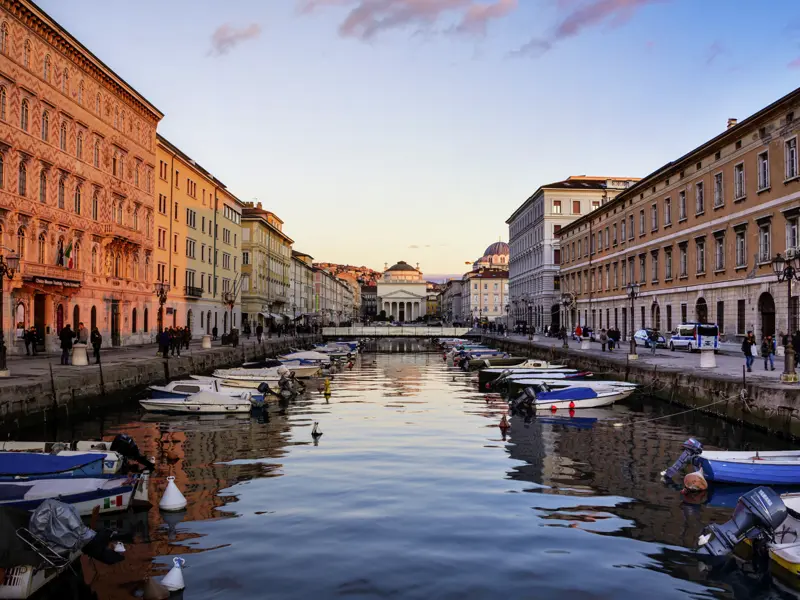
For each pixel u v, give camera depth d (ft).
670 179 180.24
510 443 66.90
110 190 163.84
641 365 108.27
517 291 404.77
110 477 42.98
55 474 44.27
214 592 30.22
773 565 33.83
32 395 72.28
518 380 118.11
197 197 236.02
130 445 50.31
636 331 204.13
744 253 139.13
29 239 127.85
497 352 200.13
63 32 136.87
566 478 51.90
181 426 78.13
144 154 186.29
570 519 41.16
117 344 168.66
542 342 217.15
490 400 104.88
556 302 326.85
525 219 380.37
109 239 160.76
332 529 38.73
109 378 92.12
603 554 35.29
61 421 78.59
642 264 205.16
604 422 81.00
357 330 330.75
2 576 30.35
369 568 32.91
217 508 43.06
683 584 31.71
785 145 122.01
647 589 31.07
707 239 156.35
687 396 88.33
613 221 234.99
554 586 31.09
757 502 35.14
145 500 43.34
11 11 120.37
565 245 305.73
